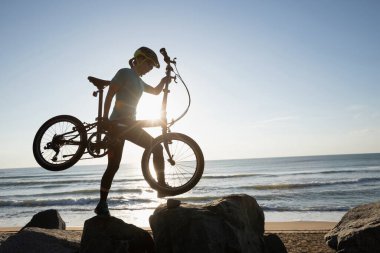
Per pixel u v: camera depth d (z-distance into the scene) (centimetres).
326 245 740
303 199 2422
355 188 2988
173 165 474
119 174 9012
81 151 458
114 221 502
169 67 496
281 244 561
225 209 490
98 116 475
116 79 449
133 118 463
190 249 445
